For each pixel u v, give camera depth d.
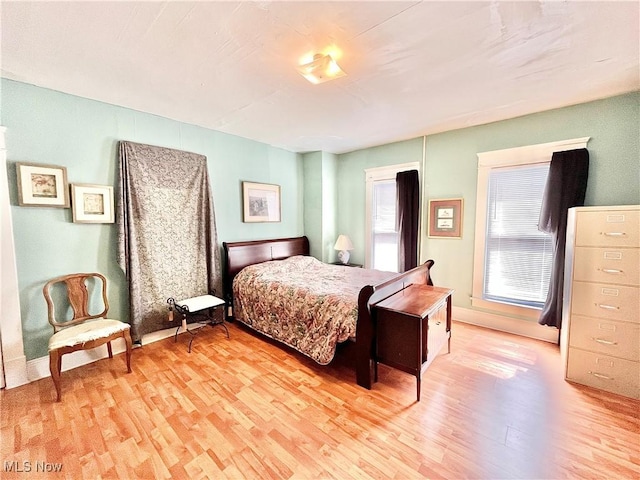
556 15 1.44
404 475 1.39
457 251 3.48
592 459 1.47
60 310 2.38
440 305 2.30
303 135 3.64
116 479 1.37
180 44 1.70
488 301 3.25
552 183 2.69
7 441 1.60
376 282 2.98
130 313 2.71
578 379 2.17
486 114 2.89
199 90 2.33
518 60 1.88
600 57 1.84
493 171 3.17
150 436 1.64
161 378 2.26
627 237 1.98
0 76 2.05
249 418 1.79
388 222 4.18
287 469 1.42
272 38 1.64
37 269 2.27
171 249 3.01
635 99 2.38
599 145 2.54
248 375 2.30
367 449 1.55
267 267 3.46
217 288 3.39
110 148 2.61
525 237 3.02
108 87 2.27
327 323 2.33
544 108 2.73
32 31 1.55
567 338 2.21
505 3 1.35
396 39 1.65
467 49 1.75
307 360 2.56
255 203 3.89
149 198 2.82
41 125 2.25
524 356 2.58
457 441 1.60
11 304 2.12
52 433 1.66
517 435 1.64
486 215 3.23
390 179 4.06
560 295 2.67
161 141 2.94
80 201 2.43
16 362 2.14
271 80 2.16
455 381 2.20
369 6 1.38
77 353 2.45
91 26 1.52
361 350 2.13
